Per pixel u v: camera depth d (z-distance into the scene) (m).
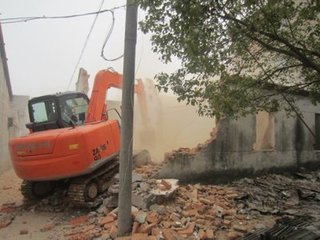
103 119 10.81
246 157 12.32
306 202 10.65
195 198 8.84
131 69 7.00
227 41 4.99
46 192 10.41
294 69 6.52
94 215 8.53
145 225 7.02
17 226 8.40
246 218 8.38
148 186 8.41
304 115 14.58
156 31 4.79
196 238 6.79
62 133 8.98
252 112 6.45
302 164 14.62
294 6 5.48
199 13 4.41
